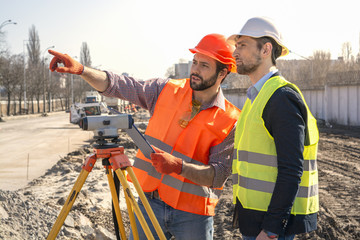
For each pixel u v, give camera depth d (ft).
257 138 6.81
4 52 133.59
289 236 6.75
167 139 8.70
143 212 8.61
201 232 8.57
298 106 6.48
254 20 7.29
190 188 8.41
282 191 6.25
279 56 7.81
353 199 22.86
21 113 176.35
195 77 8.38
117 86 8.61
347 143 53.31
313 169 6.98
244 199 6.95
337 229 17.04
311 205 6.95
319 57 164.35
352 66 155.94
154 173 8.54
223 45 8.41
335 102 85.40
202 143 8.50
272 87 6.69
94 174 26.58
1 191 13.04
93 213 16.93
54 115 187.83
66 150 47.03
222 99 8.81
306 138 6.66
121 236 7.73
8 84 149.07
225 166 8.41
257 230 6.78
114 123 6.95
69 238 12.58
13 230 11.08
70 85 270.46
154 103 9.10
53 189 23.07
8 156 42.16
